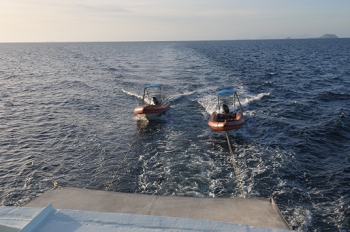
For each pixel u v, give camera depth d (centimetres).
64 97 2530
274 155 1244
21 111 2088
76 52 10075
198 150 1320
